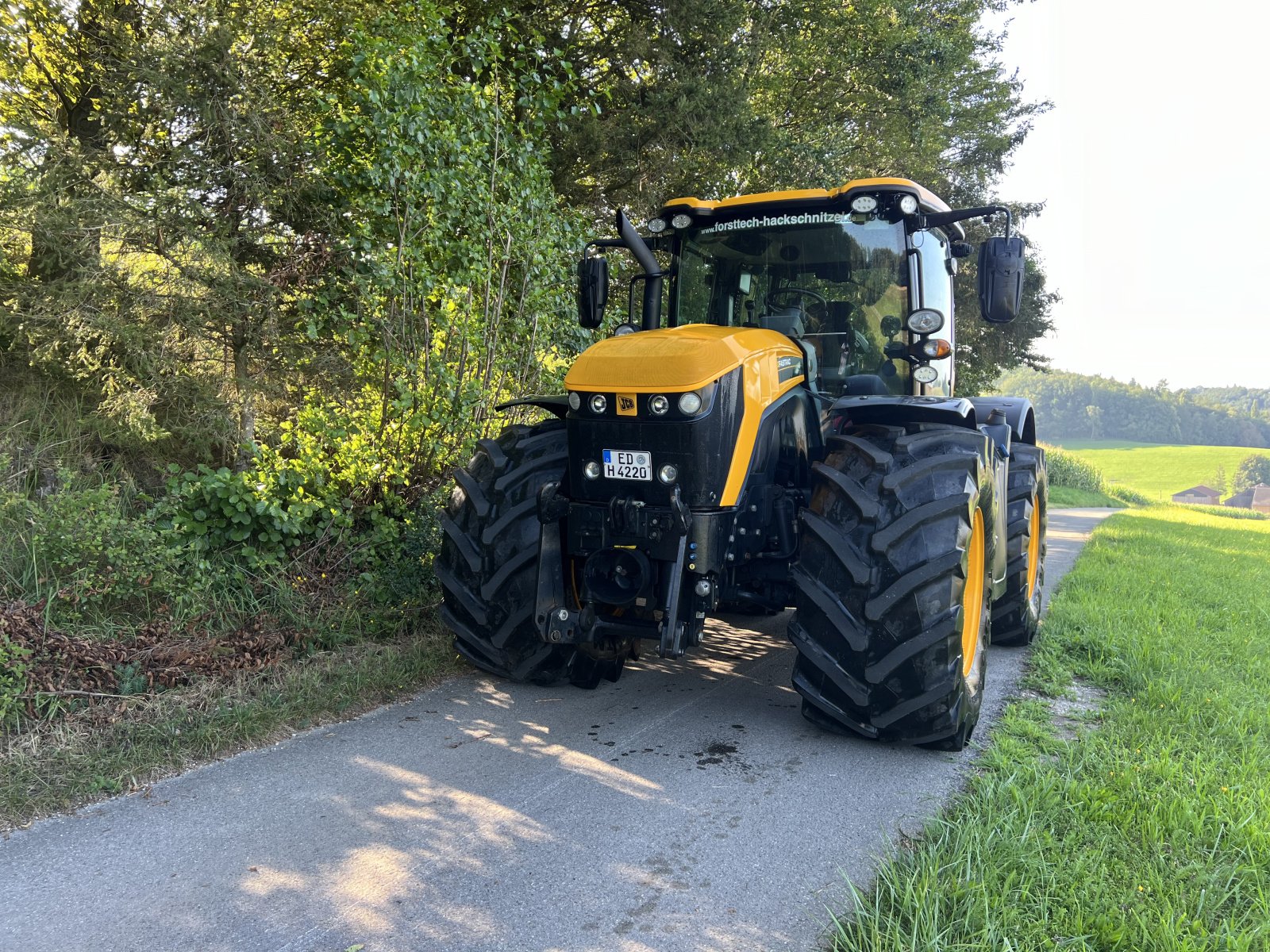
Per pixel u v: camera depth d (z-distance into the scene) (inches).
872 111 635.5
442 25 233.9
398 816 108.1
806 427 154.8
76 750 118.5
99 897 88.5
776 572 147.9
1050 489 1099.3
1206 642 200.2
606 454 131.3
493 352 227.8
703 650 187.5
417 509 207.0
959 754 132.7
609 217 437.7
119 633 151.4
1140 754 128.6
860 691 128.0
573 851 100.4
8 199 176.7
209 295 191.3
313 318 199.9
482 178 226.4
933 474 132.5
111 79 197.3
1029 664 186.9
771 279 171.0
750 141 437.1
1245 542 511.5
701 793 117.0
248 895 89.6
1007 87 808.9
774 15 500.7
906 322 161.5
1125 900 89.1
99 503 163.2
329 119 211.0
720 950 82.2
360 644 168.2
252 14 210.8
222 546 178.2
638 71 420.8
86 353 183.5
